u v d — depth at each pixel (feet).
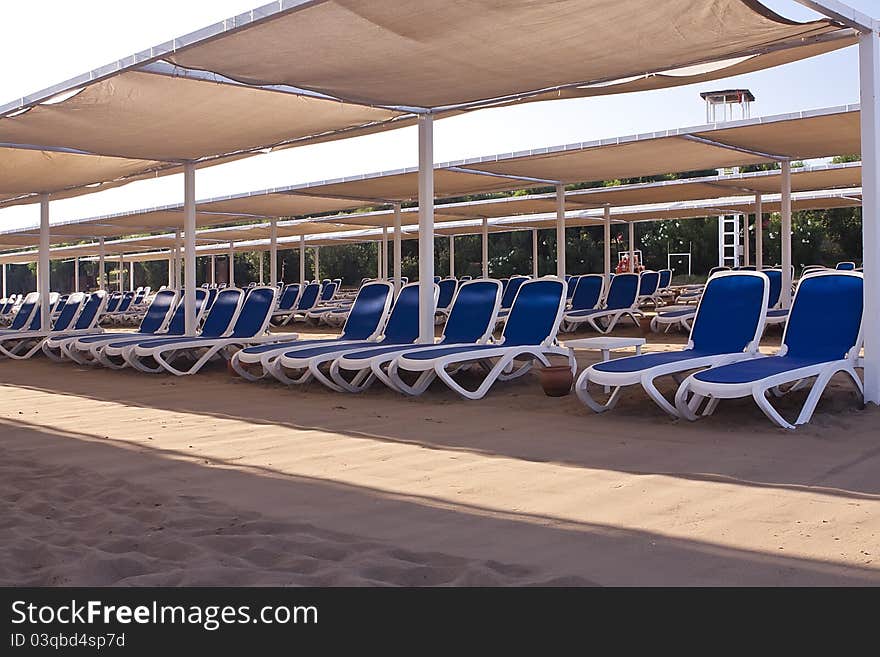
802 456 16.57
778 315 42.55
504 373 28.99
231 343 34.83
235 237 87.76
